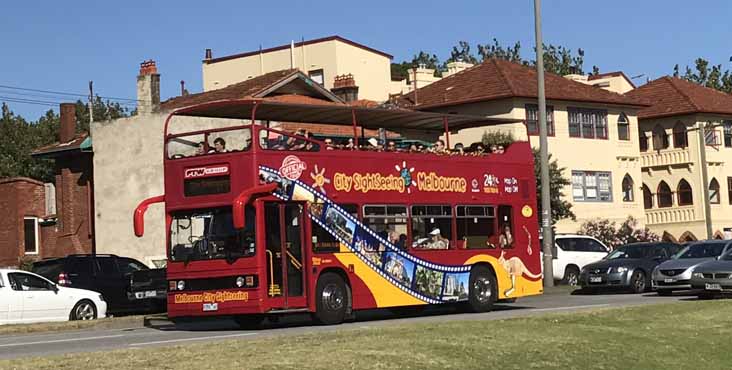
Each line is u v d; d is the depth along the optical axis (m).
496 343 15.61
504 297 26.00
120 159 45.22
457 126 28.06
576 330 17.58
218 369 12.56
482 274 25.52
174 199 21.92
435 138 28.53
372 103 51.66
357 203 22.86
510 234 26.47
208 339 18.11
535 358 14.66
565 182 50.34
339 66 69.25
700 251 31.47
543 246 35.94
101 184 45.59
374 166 23.39
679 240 64.31
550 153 53.88
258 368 12.63
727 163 65.00
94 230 45.94
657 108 65.06
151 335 20.55
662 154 65.12
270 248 21.03
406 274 23.67
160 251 43.72
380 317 25.12
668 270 30.66
